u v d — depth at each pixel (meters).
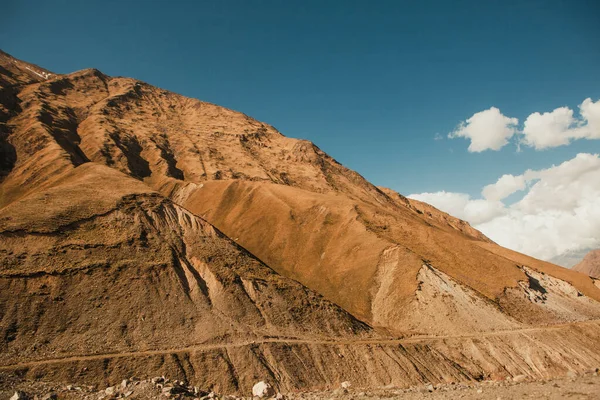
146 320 43.25
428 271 74.81
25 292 41.12
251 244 98.06
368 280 77.94
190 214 66.69
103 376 34.06
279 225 102.69
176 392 23.03
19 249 46.09
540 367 55.41
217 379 37.31
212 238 63.53
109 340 39.22
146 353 38.34
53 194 58.88
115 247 52.00
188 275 52.88
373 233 91.56
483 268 85.19
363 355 46.72
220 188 124.12
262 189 121.75
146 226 58.75
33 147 118.88
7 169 109.38
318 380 41.28
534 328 65.94
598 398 20.70
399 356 48.41
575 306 84.00
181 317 45.47
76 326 39.62
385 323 67.44
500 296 76.00
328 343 47.94
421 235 95.06
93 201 59.69
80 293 43.44
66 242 49.53
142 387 23.05
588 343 64.06
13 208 52.03
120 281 46.84
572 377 34.31
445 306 67.00
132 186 69.94
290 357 43.06
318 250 93.00
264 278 58.53
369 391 32.88
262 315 50.94
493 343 58.62
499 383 35.88
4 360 33.56
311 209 107.31
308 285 82.44
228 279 54.50
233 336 44.72
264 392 32.50
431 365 49.34
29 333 37.12
